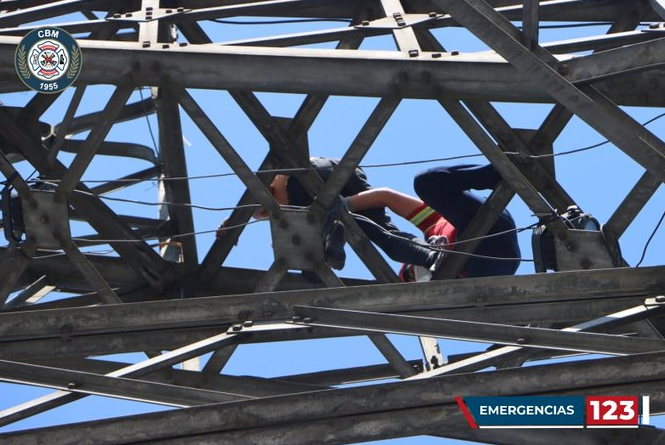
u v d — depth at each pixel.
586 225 27.25
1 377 25.47
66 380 25.48
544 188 29.53
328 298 26.05
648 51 24.94
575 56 25.19
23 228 28.45
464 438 24.48
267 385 29.12
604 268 26.36
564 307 25.77
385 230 30.64
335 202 28.20
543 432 24.33
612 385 23.20
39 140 30.80
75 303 32.00
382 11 30.88
